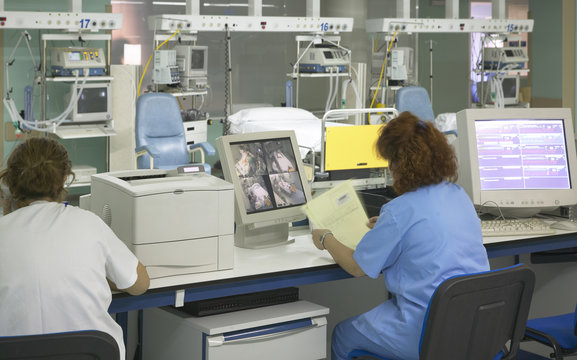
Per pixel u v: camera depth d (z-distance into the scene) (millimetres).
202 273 2283
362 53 8391
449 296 1884
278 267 2371
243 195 2557
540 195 2955
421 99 6426
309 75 6969
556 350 2361
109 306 2076
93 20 5883
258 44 7887
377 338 2164
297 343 2420
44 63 5906
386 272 2188
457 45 9398
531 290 2076
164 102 5707
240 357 2314
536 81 8812
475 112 2947
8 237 1762
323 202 2551
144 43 7246
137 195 2133
